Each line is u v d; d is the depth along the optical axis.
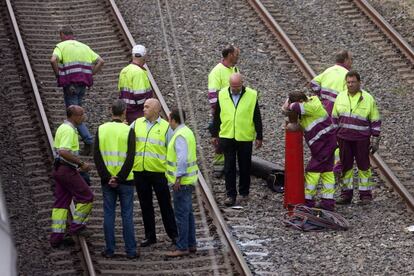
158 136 42.25
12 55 62.78
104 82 60.09
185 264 41.25
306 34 65.81
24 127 54.50
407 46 62.41
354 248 41.84
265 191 48.59
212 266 40.84
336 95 48.59
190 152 41.06
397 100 57.62
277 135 53.78
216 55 63.06
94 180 49.84
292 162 45.34
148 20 67.75
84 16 68.19
